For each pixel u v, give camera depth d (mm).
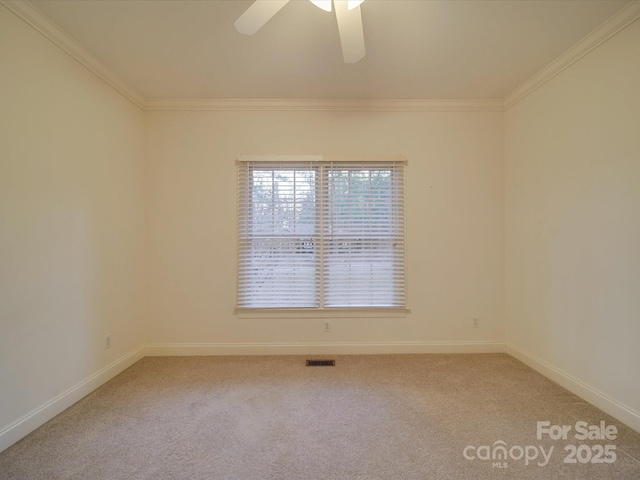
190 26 1697
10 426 1498
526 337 2426
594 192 1812
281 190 2672
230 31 1737
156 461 1395
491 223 2666
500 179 2666
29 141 1604
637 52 1562
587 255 1862
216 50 1926
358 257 2680
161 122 2629
